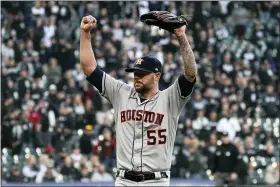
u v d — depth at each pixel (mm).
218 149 56969
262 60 79062
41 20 76312
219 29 81062
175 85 20703
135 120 20797
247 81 73125
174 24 20250
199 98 66312
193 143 59312
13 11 76062
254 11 84375
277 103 69750
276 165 59844
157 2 82375
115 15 80250
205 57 76062
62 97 63562
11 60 68812
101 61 72625
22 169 54875
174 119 20875
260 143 62844
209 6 82812
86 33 21469
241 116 66312
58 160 56688
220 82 71438
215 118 63719
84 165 56062
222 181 56438
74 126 60625
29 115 59281
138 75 20781
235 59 78000
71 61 70750
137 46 75438
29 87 65000
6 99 62000
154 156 20641
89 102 64062
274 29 83000
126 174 20734
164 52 74812
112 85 21375
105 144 57594
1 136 56906
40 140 57906
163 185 20672
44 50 72062
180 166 57844
